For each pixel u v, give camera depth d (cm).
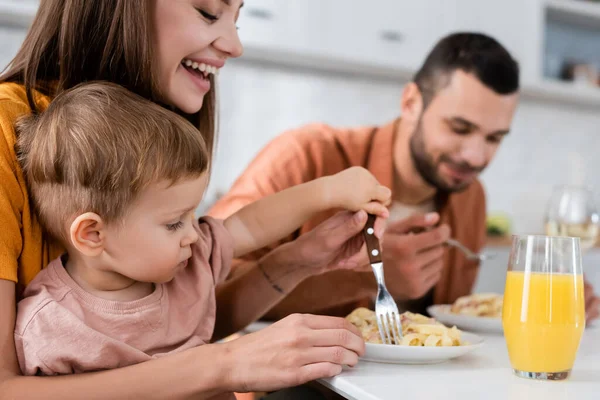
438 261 160
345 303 155
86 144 82
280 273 115
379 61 248
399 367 89
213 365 79
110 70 99
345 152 178
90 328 81
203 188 90
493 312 128
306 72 271
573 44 326
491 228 263
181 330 92
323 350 81
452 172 173
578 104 322
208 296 98
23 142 86
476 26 266
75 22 97
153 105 90
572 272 84
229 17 105
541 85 281
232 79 260
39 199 85
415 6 253
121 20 96
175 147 85
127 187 82
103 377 78
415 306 175
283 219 109
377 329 100
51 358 79
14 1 201
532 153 319
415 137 174
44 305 81
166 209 85
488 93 164
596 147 334
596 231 149
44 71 100
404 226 159
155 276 87
